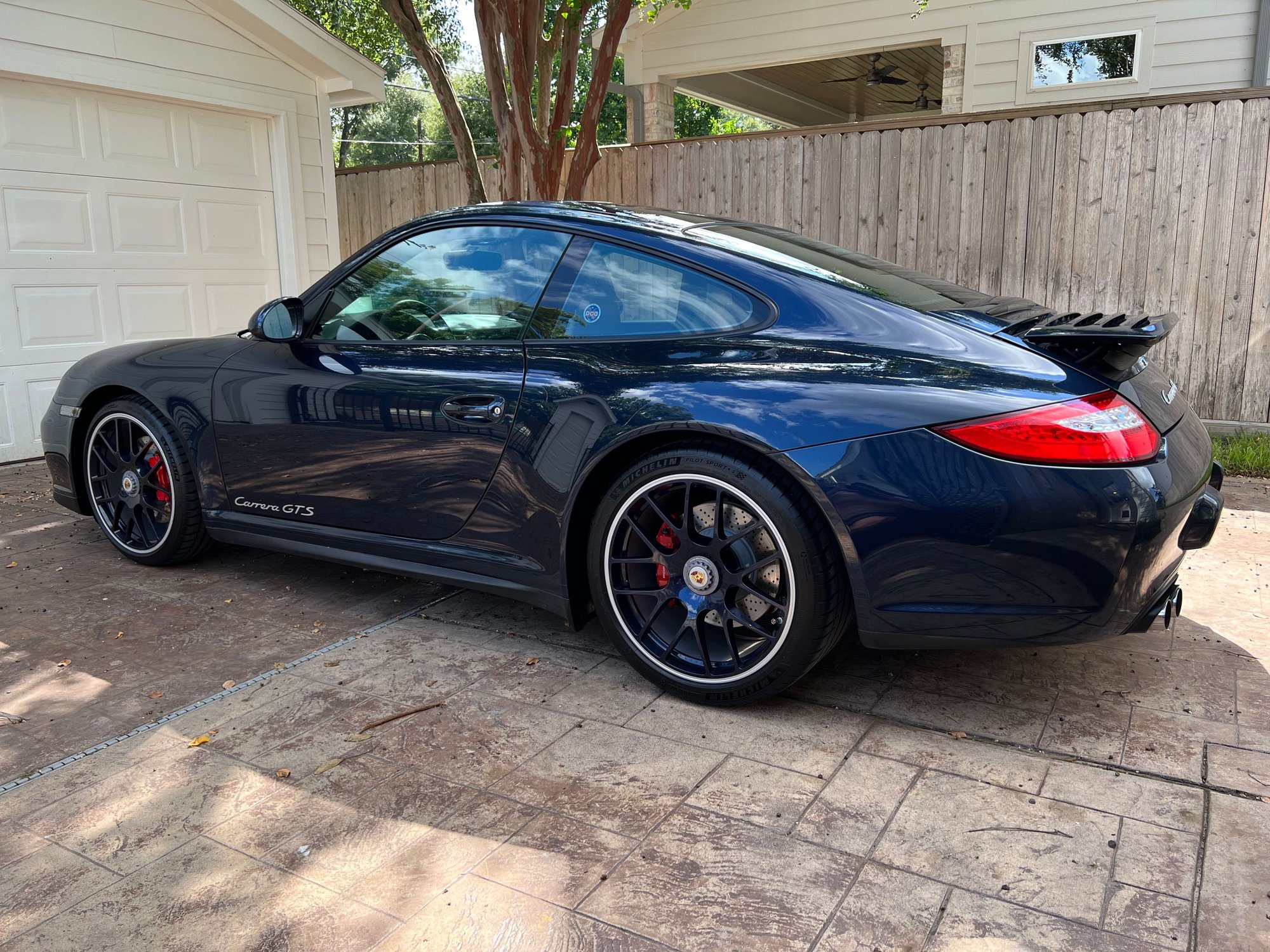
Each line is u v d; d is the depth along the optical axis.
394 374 2.92
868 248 6.75
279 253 7.21
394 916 1.71
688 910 1.72
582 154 6.19
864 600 2.23
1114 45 8.12
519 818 2.02
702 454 2.36
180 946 1.64
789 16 9.45
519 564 2.75
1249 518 4.36
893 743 2.32
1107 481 2.04
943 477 2.11
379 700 2.59
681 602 2.50
